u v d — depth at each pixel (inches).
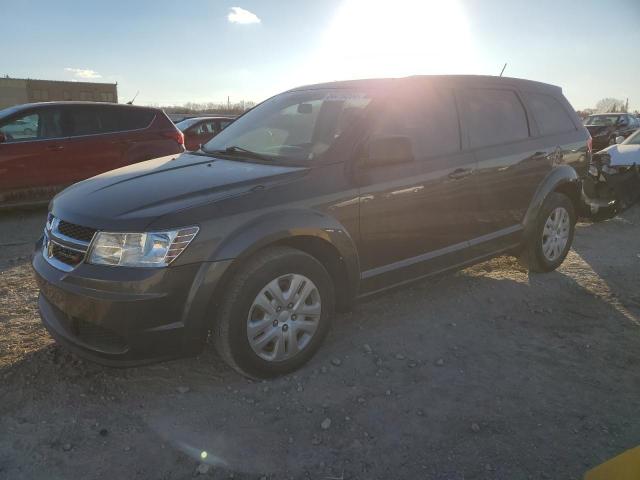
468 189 160.7
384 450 100.3
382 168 139.9
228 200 115.1
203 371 127.6
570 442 103.0
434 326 153.6
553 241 197.2
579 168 205.9
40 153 303.4
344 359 133.7
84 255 110.2
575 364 133.3
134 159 335.9
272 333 120.6
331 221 127.1
